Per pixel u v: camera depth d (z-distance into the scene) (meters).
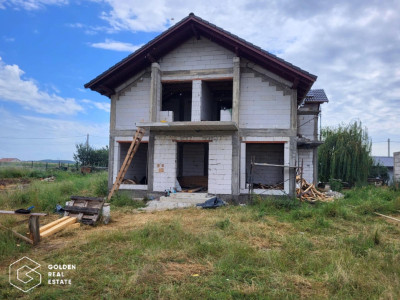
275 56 11.86
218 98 17.39
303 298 4.19
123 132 14.42
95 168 33.88
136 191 13.92
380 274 4.92
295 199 12.20
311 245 6.61
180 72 13.82
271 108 12.91
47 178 24.31
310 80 11.75
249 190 12.52
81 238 6.95
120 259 5.50
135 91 14.45
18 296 4.18
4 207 10.66
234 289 4.35
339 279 4.65
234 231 7.64
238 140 12.97
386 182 26.55
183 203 12.14
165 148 13.66
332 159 23.19
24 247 6.16
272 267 5.23
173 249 6.12
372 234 7.09
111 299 4.05
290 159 12.62
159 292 4.22
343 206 11.22
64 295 4.21
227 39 12.53
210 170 13.09
